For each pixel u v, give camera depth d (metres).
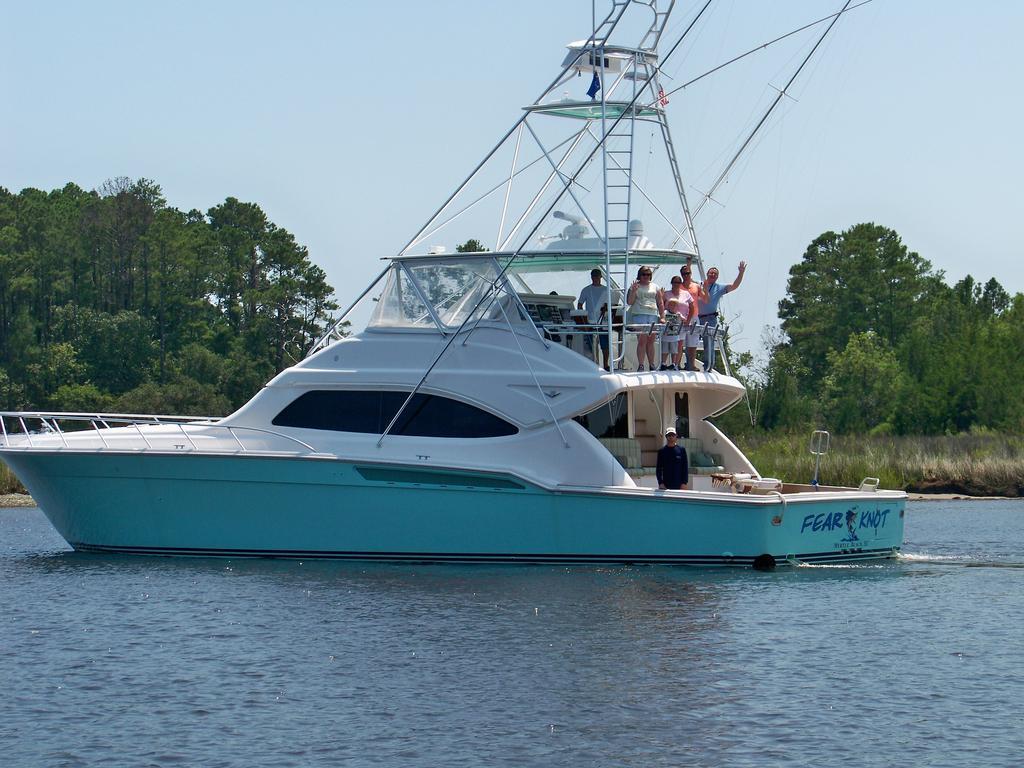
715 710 20.25
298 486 32.75
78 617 26.97
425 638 24.78
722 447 35.50
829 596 28.72
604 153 32.16
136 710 20.47
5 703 20.88
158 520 33.97
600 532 31.58
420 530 32.25
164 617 26.86
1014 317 127.06
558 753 18.39
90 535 34.91
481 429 32.38
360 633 25.22
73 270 130.75
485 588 29.34
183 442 34.03
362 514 32.47
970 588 29.83
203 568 32.41
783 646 24.12
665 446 32.34
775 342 151.25
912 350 124.75
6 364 120.44
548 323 32.56
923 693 21.16
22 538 43.19
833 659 23.22
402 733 19.27
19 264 125.94
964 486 64.44
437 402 32.75
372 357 33.47
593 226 32.84
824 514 32.59
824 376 138.62
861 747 18.59
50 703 20.88
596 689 21.38
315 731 19.38
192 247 131.00
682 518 31.36
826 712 20.14
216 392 113.50
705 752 18.42
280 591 29.27
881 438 82.44
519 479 31.61
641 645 24.17
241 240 133.12
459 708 20.41
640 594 28.67
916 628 25.59
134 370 119.38
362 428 33.19
